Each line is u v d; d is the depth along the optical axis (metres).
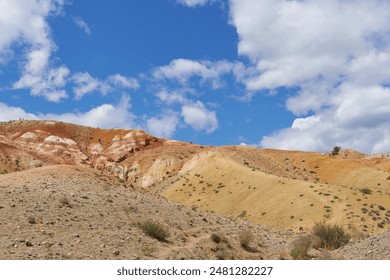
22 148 124.44
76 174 39.62
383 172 106.06
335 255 25.00
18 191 29.69
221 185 89.50
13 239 19.17
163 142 153.00
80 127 167.00
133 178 126.19
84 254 18.41
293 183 75.31
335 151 165.62
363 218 56.69
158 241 24.33
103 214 27.86
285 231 41.00
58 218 24.52
